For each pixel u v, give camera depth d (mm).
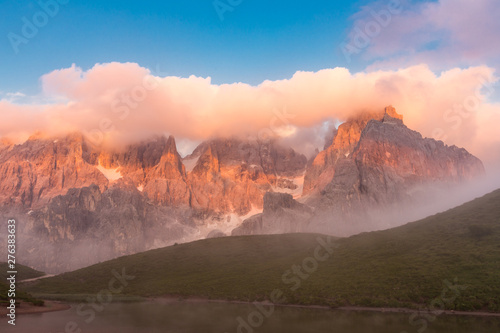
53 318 87250
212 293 133750
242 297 122938
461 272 98500
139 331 72812
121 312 99375
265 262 168000
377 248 134750
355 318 83125
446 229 131875
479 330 66562
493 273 93375
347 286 109375
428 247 122000
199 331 72625
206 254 194625
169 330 73938
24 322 80750
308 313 92750
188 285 148500
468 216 135625
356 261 128375
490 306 82312
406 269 109750
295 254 170125
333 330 70688
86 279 183375
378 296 98562
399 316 83812
